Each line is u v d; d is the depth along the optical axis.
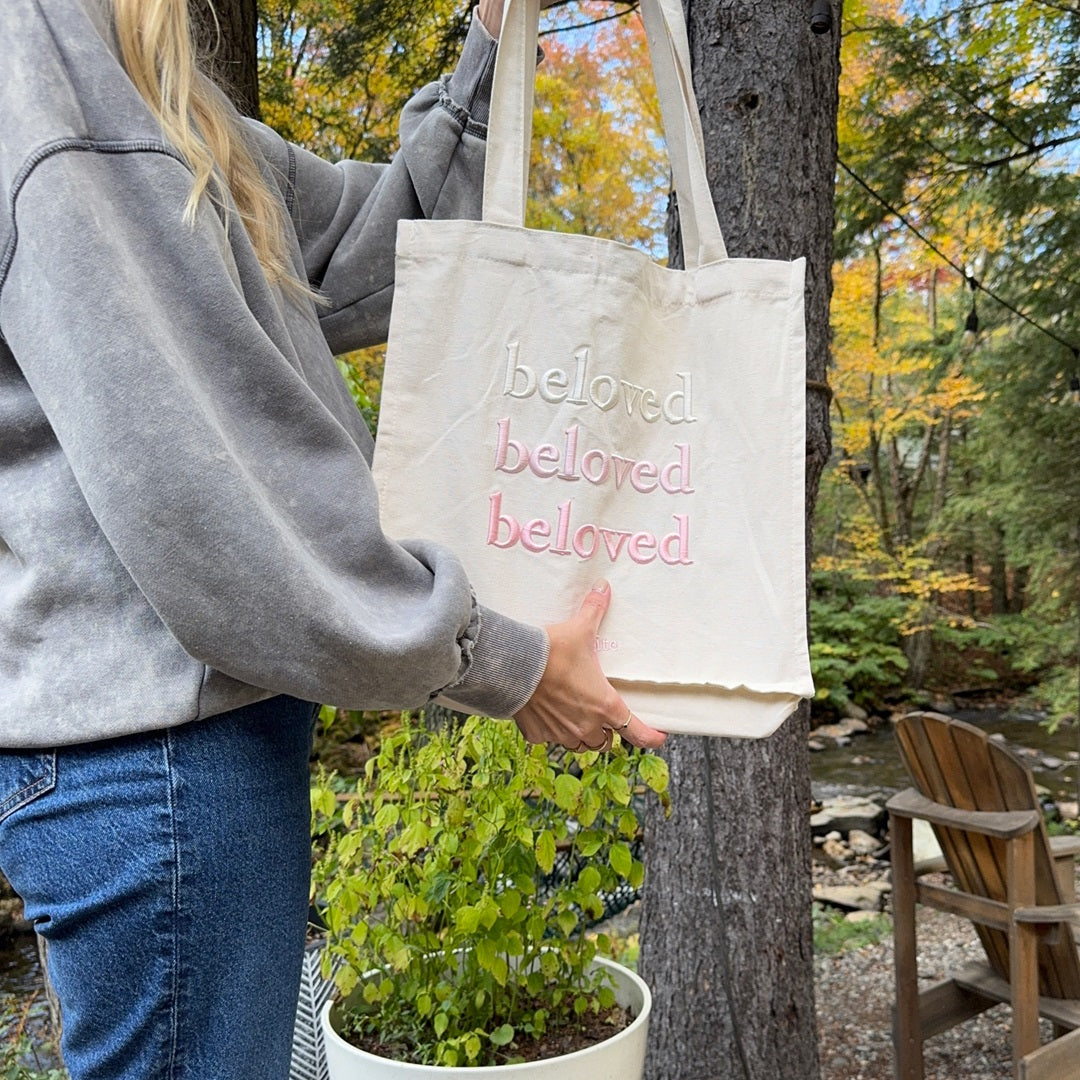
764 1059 2.35
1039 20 4.59
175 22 0.81
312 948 2.04
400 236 1.00
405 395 0.99
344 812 1.87
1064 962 2.69
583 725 0.91
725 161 2.31
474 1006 1.70
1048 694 9.87
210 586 0.67
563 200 6.75
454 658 0.76
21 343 0.70
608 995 1.74
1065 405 6.54
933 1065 3.13
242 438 0.74
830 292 2.35
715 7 2.33
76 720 0.73
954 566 13.44
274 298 0.88
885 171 4.73
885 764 9.41
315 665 0.69
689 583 1.04
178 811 0.74
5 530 0.76
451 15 3.95
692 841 2.40
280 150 1.11
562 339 1.02
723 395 1.07
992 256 5.68
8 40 0.72
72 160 0.70
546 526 1.00
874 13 4.54
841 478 12.27
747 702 1.04
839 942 4.31
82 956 0.74
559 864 2.75
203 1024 0.75
